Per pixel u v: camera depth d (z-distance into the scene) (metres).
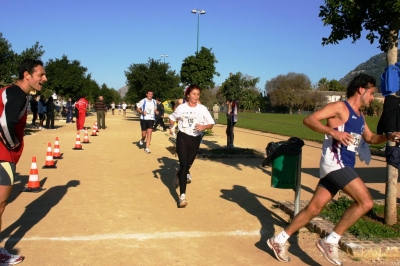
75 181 8.34
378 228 5.23
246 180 8.88
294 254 4.66
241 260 4.45
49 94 43.97
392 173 5.50
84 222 5.59
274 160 5.25
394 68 4.98
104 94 89.75
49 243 4.77
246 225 5.66
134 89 38.34
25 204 6.46
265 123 37.69
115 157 12.05
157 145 15.54
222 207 6.57
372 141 4.25
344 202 6.30
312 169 10.80
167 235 5.18
